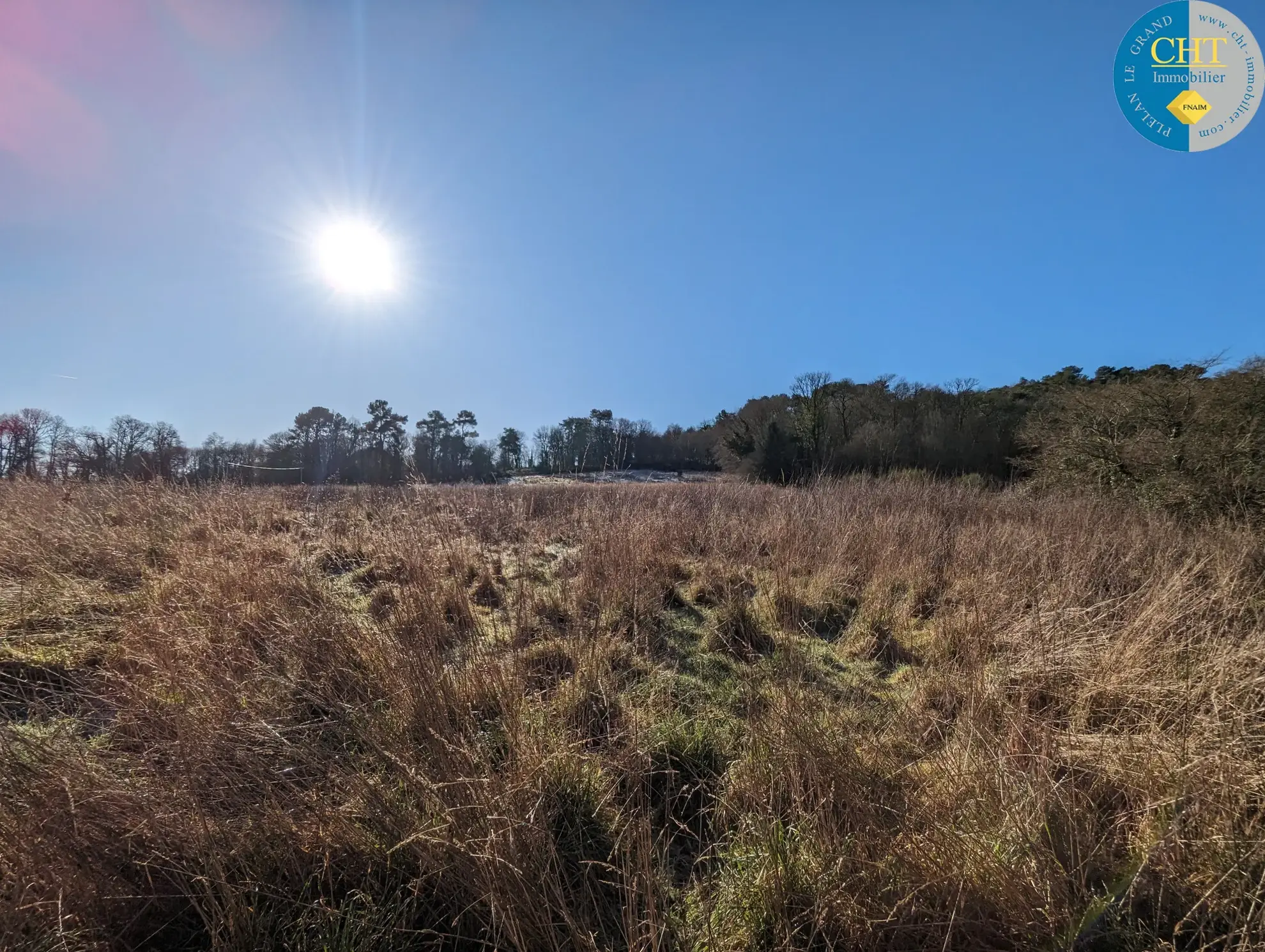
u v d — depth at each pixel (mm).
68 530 4586
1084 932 1585
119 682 2395
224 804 1854
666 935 1609
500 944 1556
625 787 2223
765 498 9266
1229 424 8422
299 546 4914
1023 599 3768
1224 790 1925
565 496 7633
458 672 2744
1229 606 3523
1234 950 1555
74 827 1620
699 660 3506
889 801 1972
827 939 1548
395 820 1828
